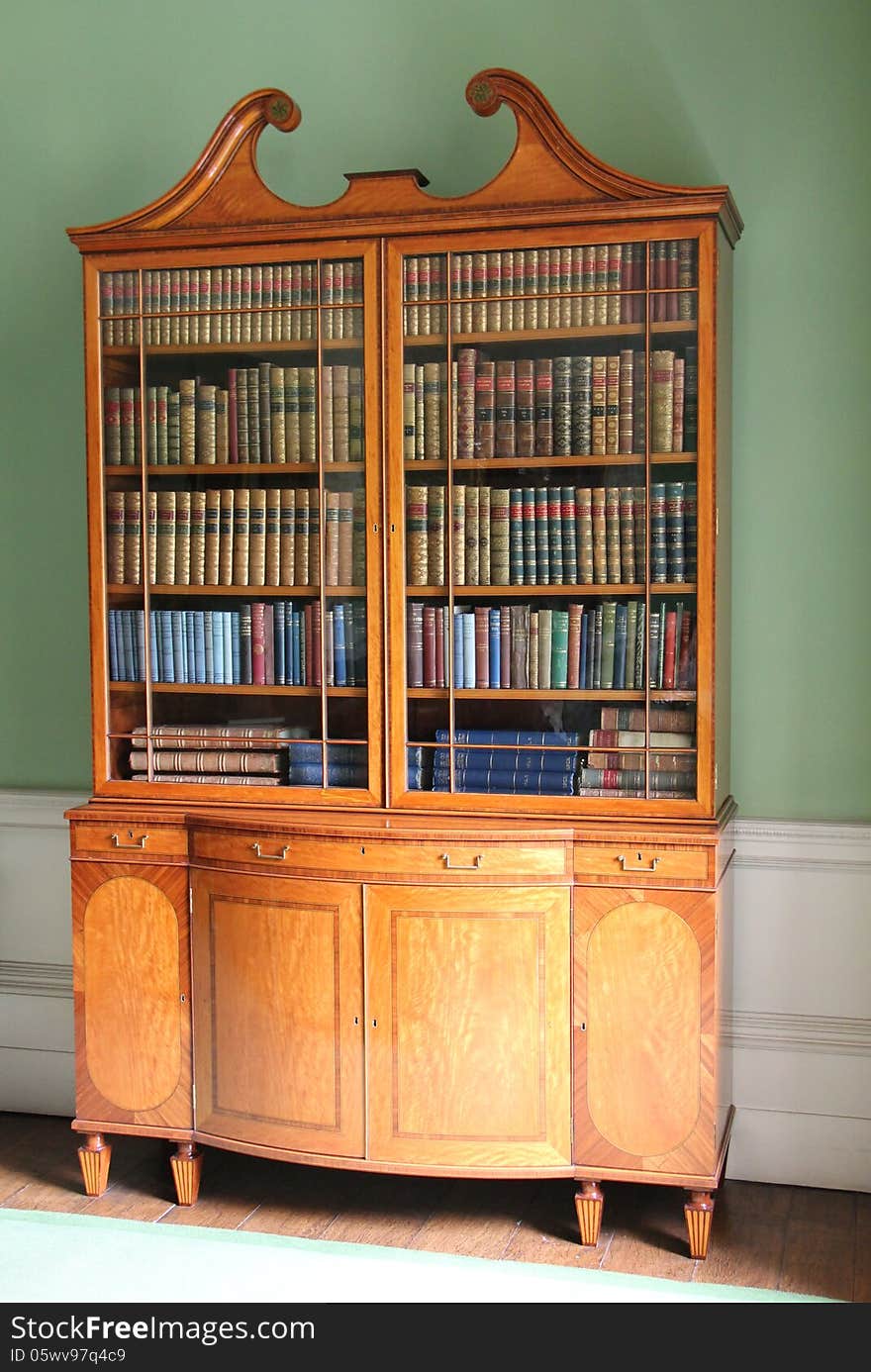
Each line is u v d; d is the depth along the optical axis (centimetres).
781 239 384
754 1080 396
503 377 356
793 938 391
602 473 352
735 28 385
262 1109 367
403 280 360
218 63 423
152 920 378
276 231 363
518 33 400
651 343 347
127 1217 374
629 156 394
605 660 354
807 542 387
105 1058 383
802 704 390
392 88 409
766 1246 357
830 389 383
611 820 350
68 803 445
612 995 348
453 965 352
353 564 368
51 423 444
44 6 436
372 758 367
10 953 450
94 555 386
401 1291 331
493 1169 354
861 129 377
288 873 360
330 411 367
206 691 381
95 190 435
